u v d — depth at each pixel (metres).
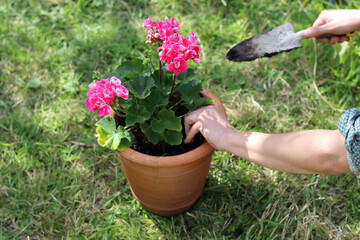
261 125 2.54
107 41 3.04
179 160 1.66
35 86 2.72
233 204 2.16
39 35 3.08
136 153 1.69
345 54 2.74
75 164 2.35
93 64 2.88
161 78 1.75
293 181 2.23
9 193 2.21
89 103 1.49
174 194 1.88
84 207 2.15
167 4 3.29
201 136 1.91
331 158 1.33
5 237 2.02
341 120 1.29
